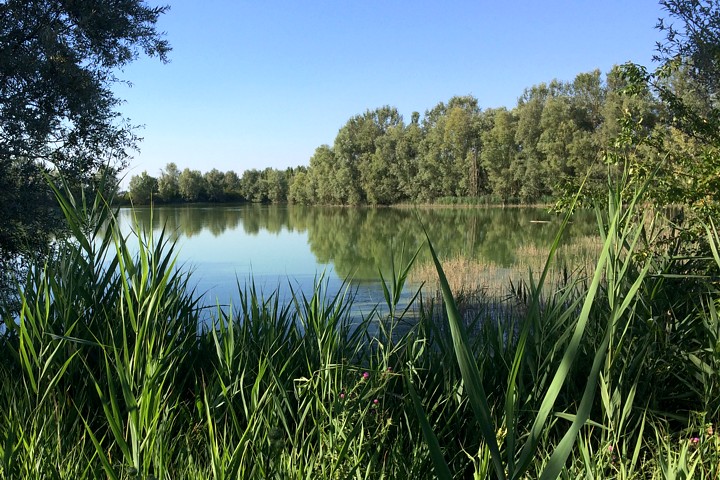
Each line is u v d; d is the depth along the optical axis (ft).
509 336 11.15
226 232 104.88
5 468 6.37
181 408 8.86
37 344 9.35
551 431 9.30
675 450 8.32
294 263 58.29
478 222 110.22
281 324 11.90
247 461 7.02
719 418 8.91
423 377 10.71
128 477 6.16
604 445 7.66
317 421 7.80
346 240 84.23
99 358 9.87
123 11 31.07
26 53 27.27
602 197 17.02
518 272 42.91
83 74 29.19
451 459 8.46
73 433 8.21
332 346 10.22
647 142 17.47
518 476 4.16
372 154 213.05
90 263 10.50
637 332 10.78
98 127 30.25
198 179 312.29
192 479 6.73
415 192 197.16
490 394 9.87
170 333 10.23
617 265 8.34
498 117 165.68
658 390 10.27
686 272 13.71
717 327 9.96
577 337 4.23
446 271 43.78
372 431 8.07
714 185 15.16
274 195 319.47
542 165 149.07
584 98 150.30
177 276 12.04
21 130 27.27
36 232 26.66
